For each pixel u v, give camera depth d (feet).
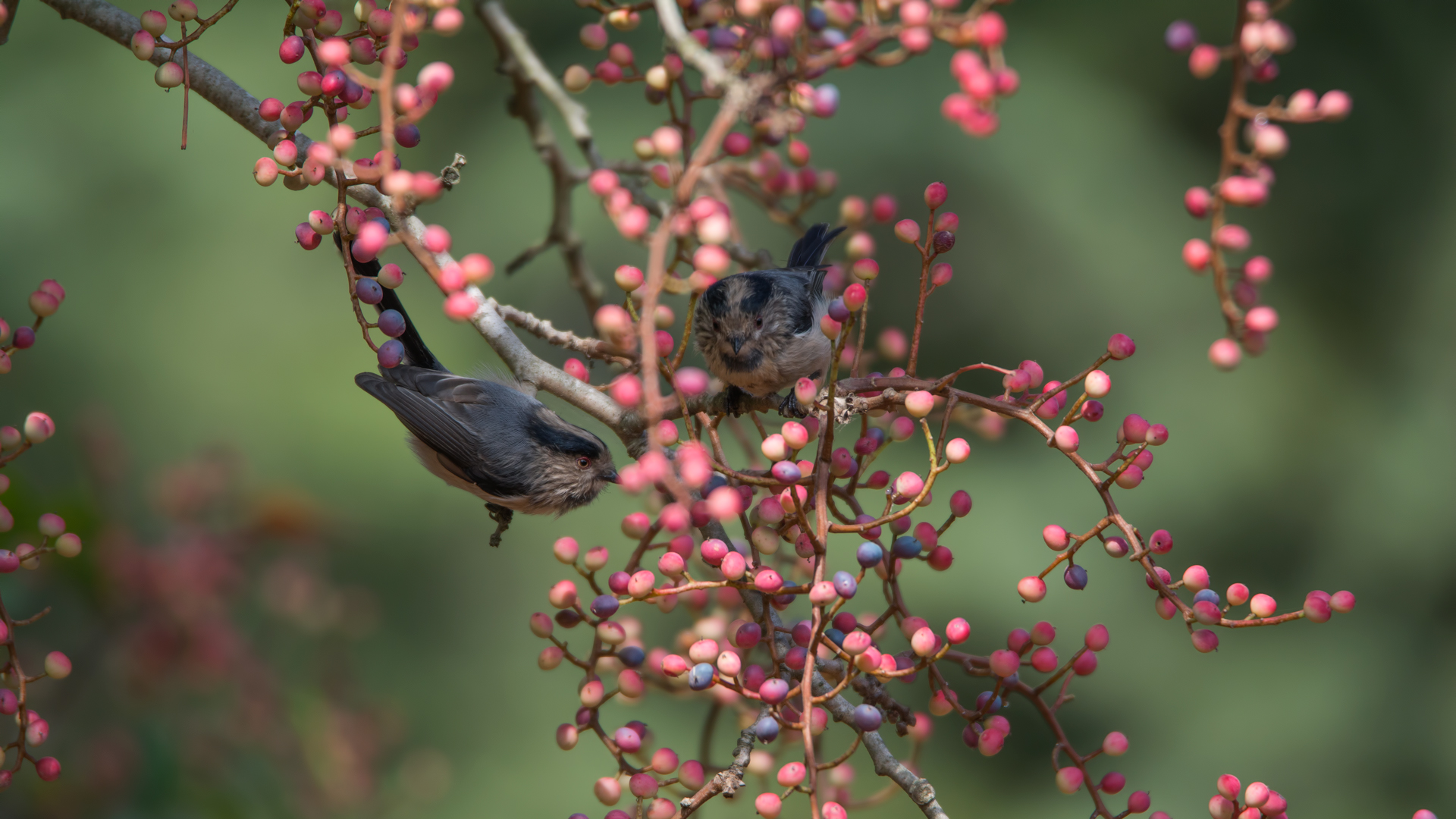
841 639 12.65
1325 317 47.91
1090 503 44.45
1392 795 42.78
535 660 45.85
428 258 11.34
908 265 46.01
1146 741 43.80
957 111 9.66
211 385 44.88
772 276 22.48
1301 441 45.68
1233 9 46.78
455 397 20.30
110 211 45.78
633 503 27.30
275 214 46.70
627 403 11.46
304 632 22.81
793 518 12.75
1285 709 43.80
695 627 15.72
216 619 19.79
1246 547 45.42
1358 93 47.60
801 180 19.39
